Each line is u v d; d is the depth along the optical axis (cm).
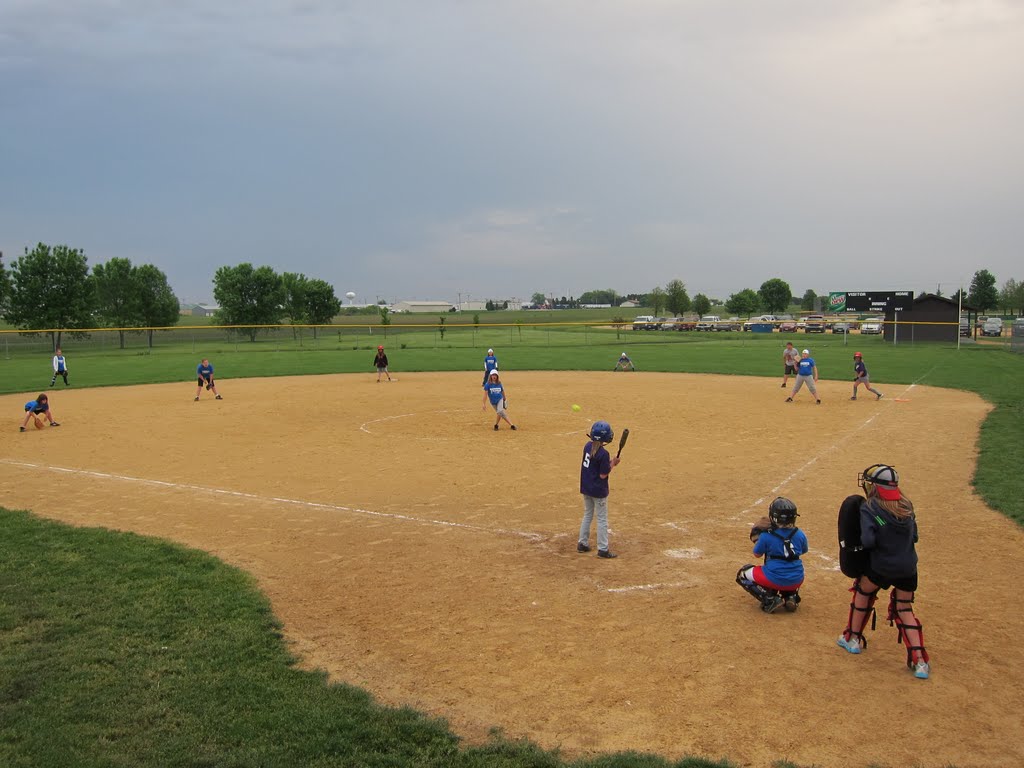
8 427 2242
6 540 1079
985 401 2609
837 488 1377
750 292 13850
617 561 987
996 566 949
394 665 698
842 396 2852
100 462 1700
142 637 750
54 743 561
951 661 691
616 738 571
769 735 571
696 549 1032
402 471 1570
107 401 2881
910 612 675
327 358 5175
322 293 9669
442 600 858
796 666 684
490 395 2092
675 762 534
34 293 6700
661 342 6888
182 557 998
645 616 805
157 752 550
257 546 1067
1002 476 1428
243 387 3375
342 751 554
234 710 611
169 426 2236
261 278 8844
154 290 8500
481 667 692
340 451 1808
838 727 582
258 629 772
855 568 684
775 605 802
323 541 1090
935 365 4131
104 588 884
